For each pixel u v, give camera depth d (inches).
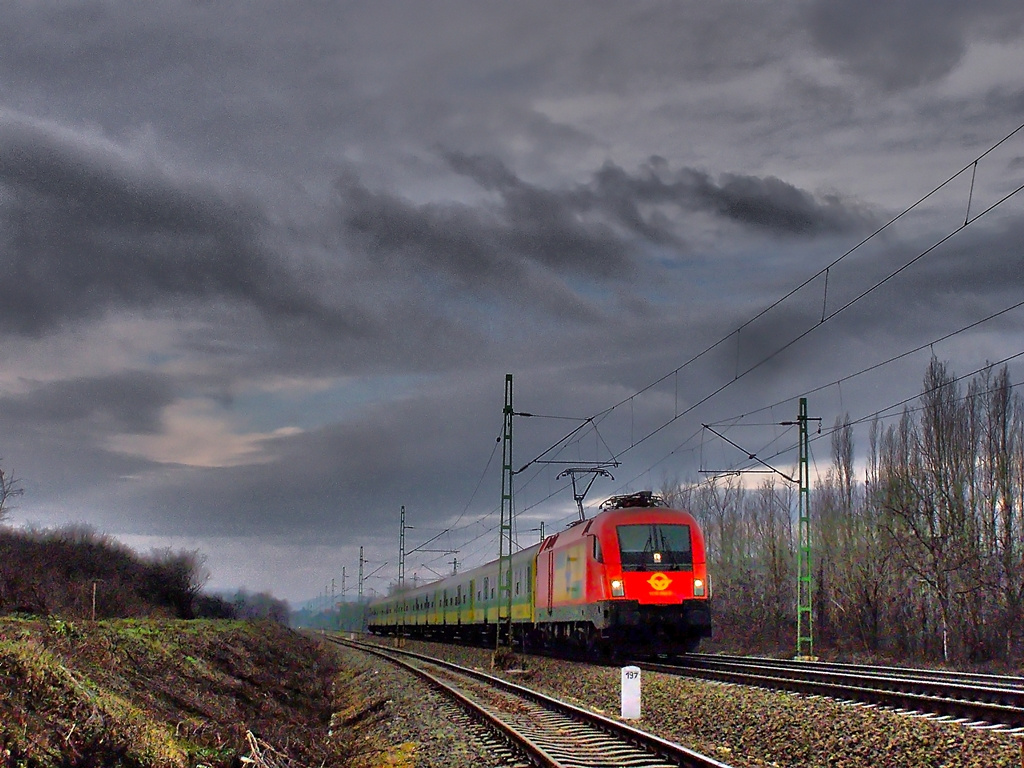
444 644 2549.2
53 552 1825.8
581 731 699.4
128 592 1750.7
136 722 531.2
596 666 1236.5
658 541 1234.0
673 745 569.3
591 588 1259.2
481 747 661.3
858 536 1903.3
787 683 835.4
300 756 705.0
